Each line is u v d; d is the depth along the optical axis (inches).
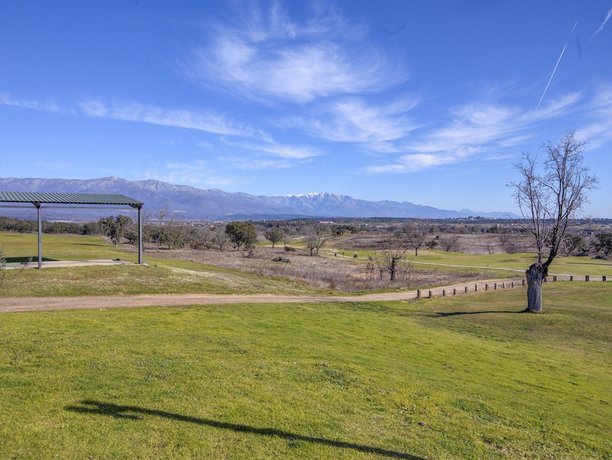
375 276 1941.4
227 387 348.8
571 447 322.0
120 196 1323.8
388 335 697.6
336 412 325.4
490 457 285.6
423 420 332.2
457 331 850.1
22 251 1600.6
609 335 855.1
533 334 850.1
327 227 5162.4
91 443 243.0
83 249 1793.8
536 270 1064.2
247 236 3011.8
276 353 476.4
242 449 252.8
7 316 604.7
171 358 417.1
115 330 537.0
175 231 2987.2
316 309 928.9
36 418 267.0
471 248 4124.0
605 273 2176.4
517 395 442.0
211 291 1043.3
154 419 279.7
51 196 1146.7
